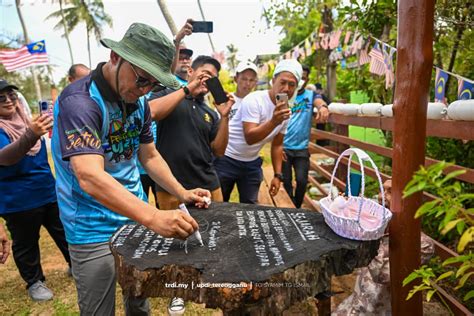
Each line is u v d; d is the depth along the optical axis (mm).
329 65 6609
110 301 1911
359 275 2184
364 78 4629
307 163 4852
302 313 2654
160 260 1429
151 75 1496
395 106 1706
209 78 2781
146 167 2123
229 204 2174
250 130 3082
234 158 3455
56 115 1756
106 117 1684
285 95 2836
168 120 2742
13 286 3367
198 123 2814
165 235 1426
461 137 2066
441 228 920
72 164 1521
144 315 2195
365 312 2068
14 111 2980
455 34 3096
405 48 1624
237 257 1444
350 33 4074
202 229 1763
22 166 2906
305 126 4742
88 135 1540
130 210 1441
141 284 1376
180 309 2762
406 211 1699
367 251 1573
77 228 1803
